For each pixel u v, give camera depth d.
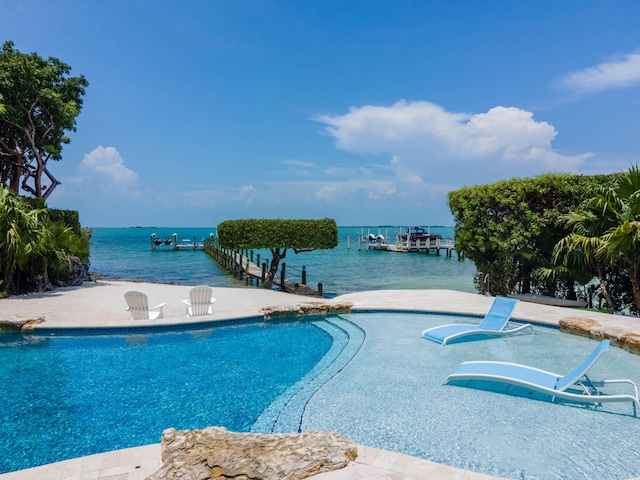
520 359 7.45
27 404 5.64
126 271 28.95
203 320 9.89
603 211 10.61
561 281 13.40
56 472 3.25
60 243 15.71
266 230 17.62
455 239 15.23
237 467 3.06
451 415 5.16
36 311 11.04
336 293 18.19
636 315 11.73
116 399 5.84
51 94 17.62
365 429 4.82
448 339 8.47
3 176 20.53
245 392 6.15
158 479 2.90
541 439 4.50
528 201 12.80
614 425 4.81
